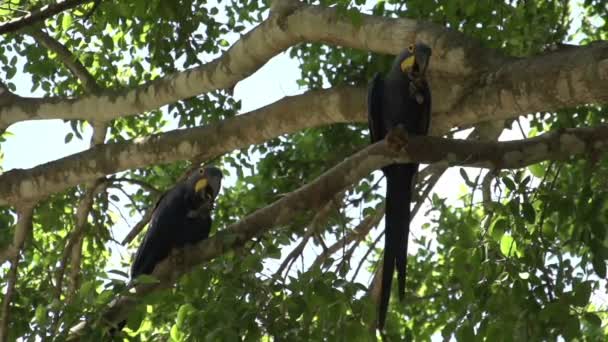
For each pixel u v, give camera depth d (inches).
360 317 340.5
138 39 576.1
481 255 361.4
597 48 343.9
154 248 411.5
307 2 442.9
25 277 522.6
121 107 462.3
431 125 396.5
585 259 377.7
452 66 386.3
